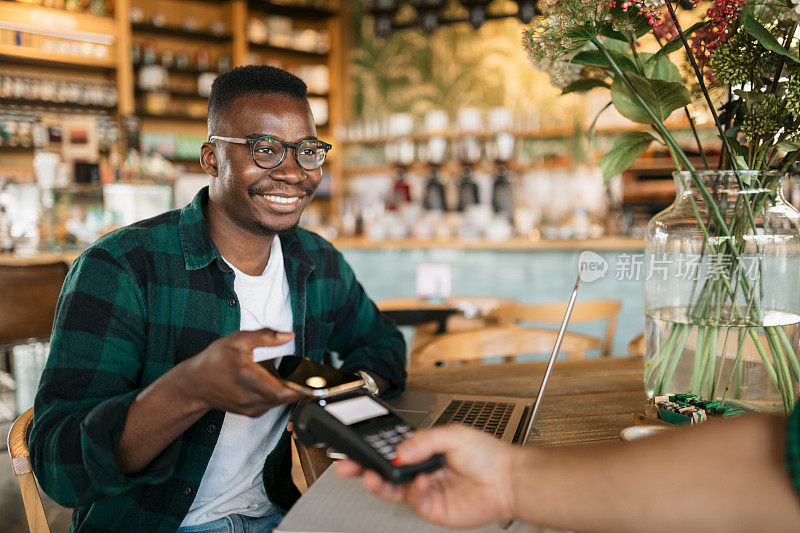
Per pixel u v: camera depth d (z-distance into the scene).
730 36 1.09
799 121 1.02
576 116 6.05
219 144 1.15
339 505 0.78
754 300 1.03
